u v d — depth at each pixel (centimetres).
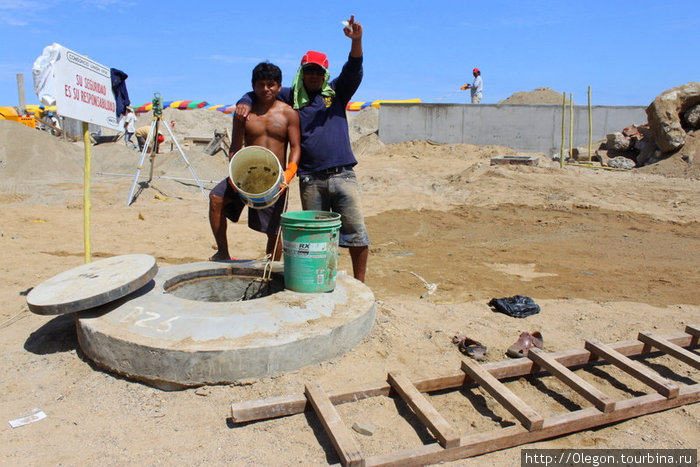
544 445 303
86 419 319
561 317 504
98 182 1459
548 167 1565
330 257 416
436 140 2439
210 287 485
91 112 513
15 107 3172
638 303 551
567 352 397
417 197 1280
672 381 378
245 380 346
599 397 326
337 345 382
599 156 1894
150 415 321
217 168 1681
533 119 2309
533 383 382
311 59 456
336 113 480
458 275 661
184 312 375
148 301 394
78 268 438
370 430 306
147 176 1543
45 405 336
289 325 374
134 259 442
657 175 1580
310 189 489
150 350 341
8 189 1303
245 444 295
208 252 762
